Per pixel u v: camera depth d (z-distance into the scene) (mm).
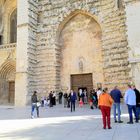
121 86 24031
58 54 30344
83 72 28609
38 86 29875
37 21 31781
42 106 27250
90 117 14930
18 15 30438
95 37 28547
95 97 22594
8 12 38312
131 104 11734
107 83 25359
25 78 28234
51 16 30953
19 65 29031
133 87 12594
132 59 20891
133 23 21422
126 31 23172
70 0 29938
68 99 24719
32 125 11930
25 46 29109
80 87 28828
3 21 38219
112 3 26234
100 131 9531
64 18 30125
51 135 8859
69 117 15359
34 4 31312
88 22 29344
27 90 28109
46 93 29219
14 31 37844
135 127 10406
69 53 30062
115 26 25562
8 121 13969
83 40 29375
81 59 29031
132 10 21672
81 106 24844
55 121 13414
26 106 27062
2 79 33906
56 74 29422
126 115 15461
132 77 20625
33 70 29922
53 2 31141
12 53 32750
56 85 29141
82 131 9625
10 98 34094
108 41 25953
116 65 24828
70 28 30516
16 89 28547
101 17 27125
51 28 30594
